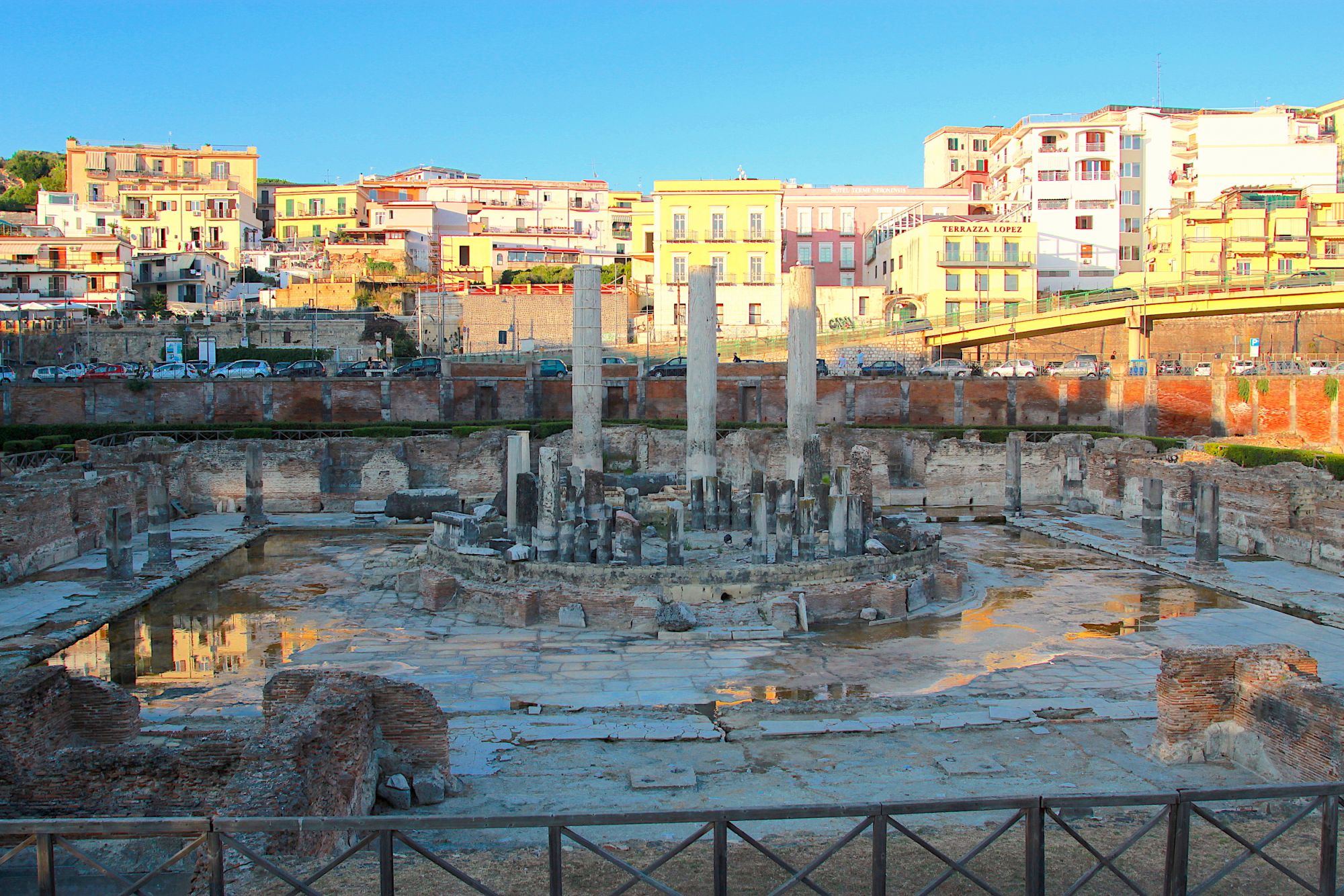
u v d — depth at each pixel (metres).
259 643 24.62
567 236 120.69
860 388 65.25
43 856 7.94
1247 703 15.66
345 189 120.88
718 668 22.59
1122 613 27.59
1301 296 61.28
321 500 47.66
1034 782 15.08
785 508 28.77
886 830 8.41
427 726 14.44
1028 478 50.34
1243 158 98.06
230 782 11.12
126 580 29.58
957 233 90.00
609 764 16.06
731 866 10.55
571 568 27.61
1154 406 60.28
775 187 92.25
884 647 24.31
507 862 10.50
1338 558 31.67
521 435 32.47
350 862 10.55
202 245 111.44
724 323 92.69
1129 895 9.85
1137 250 97.56
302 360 78.56
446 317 89.56
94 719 14.59
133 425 57.22
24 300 87.56
